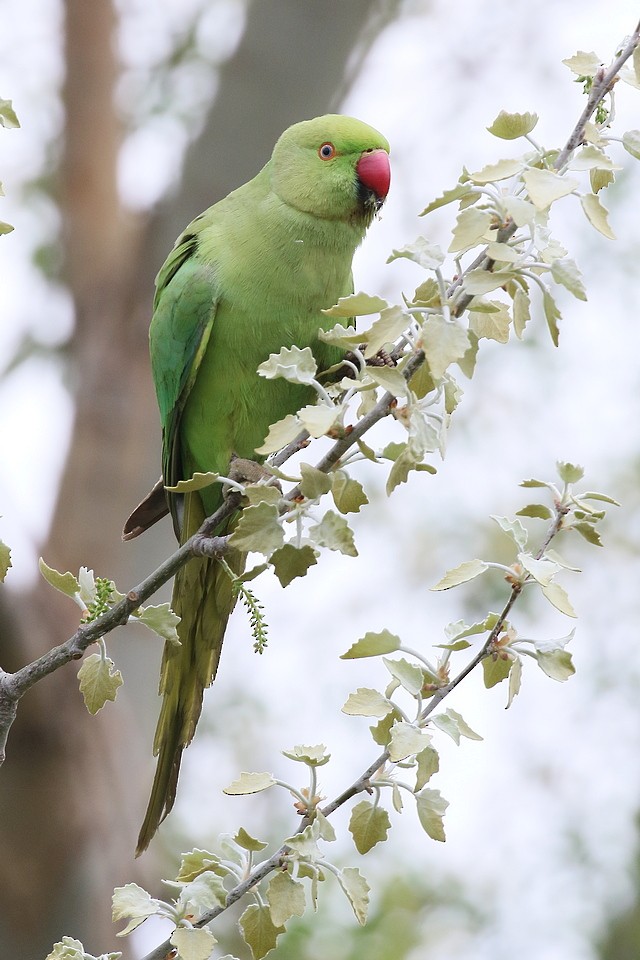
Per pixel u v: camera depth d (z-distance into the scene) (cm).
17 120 494
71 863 1059
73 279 1223
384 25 1419
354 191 804
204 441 833
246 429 823
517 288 497
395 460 500
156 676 1134
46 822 1057
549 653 490
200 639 773
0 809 1052
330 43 1230
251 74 1225
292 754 478
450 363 458
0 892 1044
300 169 807
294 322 800
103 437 1169
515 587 493
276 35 1228
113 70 1302
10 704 545
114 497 1160
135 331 1195
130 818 1091
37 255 1308
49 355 1295
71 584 537
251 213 818
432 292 507
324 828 479
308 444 567
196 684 766
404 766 484
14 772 1058
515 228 486
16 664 1030
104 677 539
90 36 1288
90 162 1252
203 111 1303
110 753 1087
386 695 496
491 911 1176
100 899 1061
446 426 489
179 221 1213
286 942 1045
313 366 489
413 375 496
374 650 490
